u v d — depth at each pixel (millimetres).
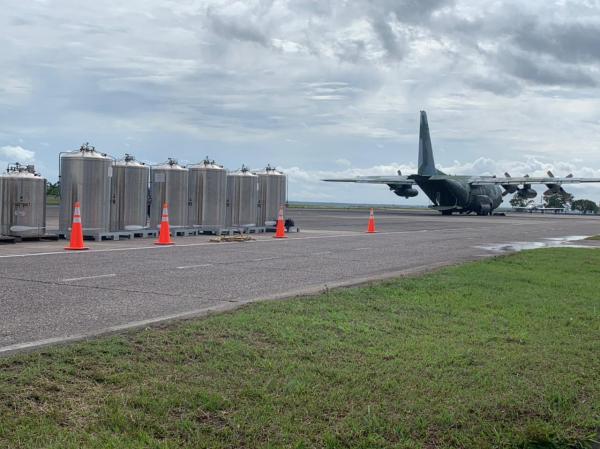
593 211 137125
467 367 5359
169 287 9406
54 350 5227
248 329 6328
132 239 18750
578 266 13820
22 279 9672
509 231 30719
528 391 4801
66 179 17688
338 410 4277
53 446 3520
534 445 3994
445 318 7457
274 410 4203
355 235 23312
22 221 16562
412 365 5328
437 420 4176
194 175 21312
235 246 17094
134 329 6180
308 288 9703
